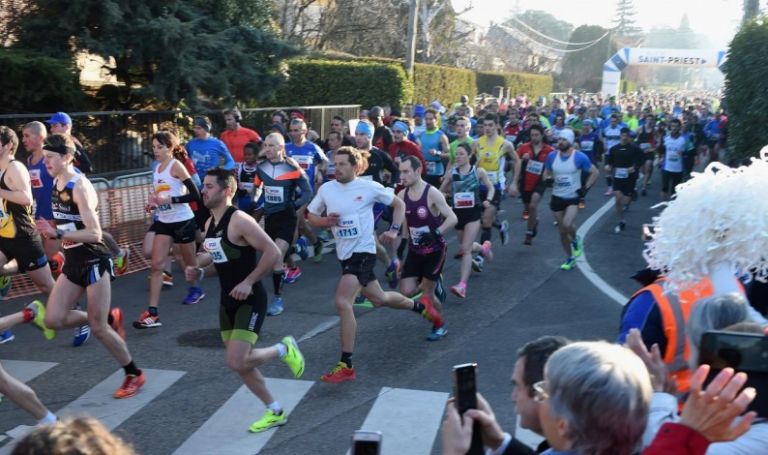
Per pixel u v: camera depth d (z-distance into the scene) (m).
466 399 2.33
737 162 10.62
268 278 9.65
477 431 2.32
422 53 35.47
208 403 5.73
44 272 6.93
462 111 17.16
